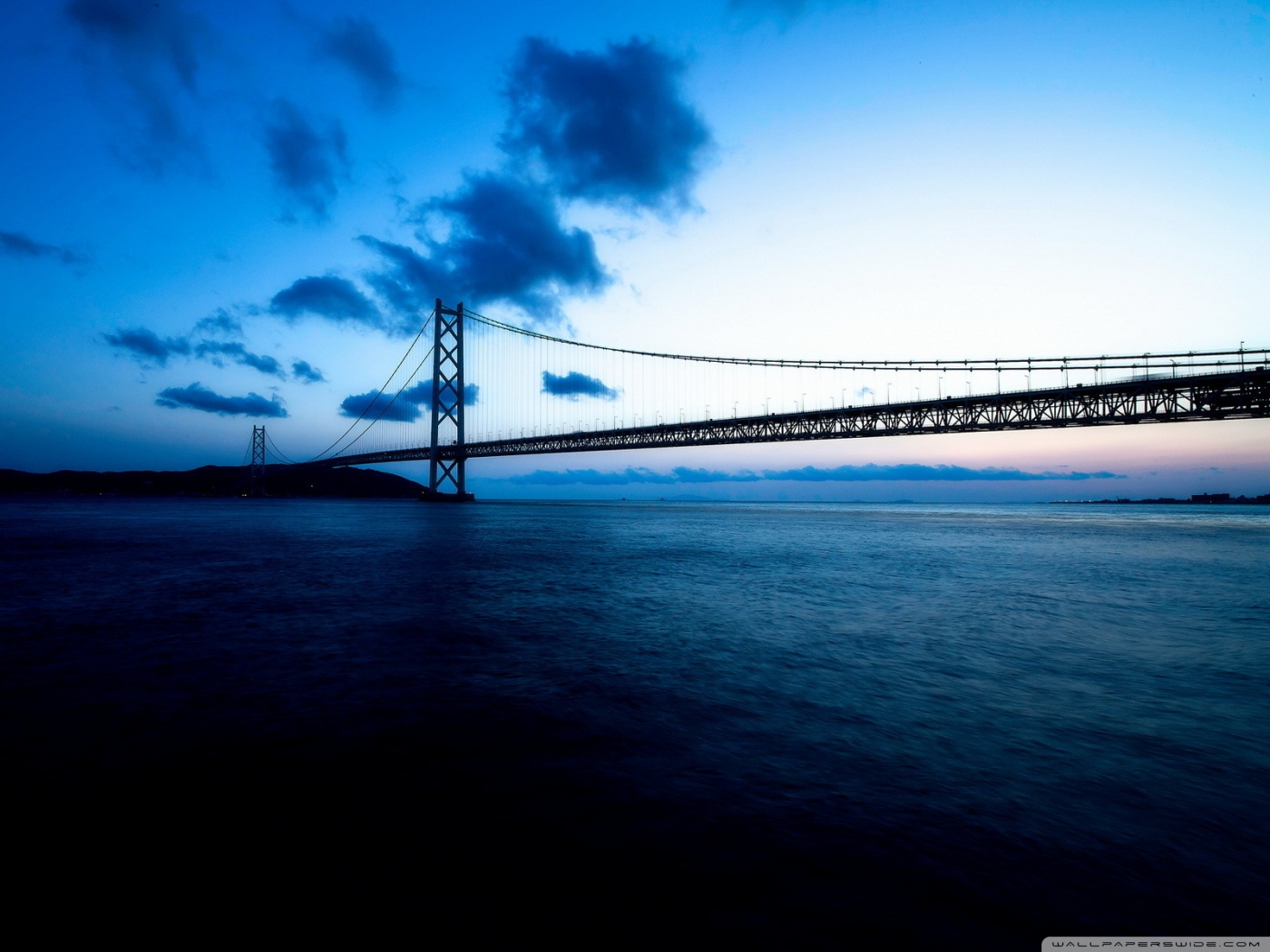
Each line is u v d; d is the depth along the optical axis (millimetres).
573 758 4914
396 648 8680
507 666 7750
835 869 3428
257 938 2844
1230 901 3217
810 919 3023
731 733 5512
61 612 11328
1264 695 6785
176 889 3205
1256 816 4105
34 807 4066
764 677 7328
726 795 4297
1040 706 6332
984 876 3393
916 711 6156
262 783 4438
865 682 7172
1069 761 4961
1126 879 3396
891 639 9508
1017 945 2877
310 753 4996
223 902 3104
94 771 4637
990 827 3916
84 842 3637
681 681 7152
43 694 6512
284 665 7762
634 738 5352
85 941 2809
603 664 7918
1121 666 7957
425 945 2818
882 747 5207
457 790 4352
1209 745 5316
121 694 6527
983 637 9672
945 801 4250
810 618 11227
